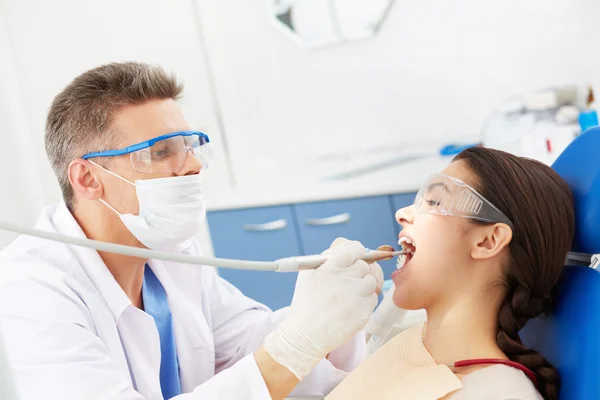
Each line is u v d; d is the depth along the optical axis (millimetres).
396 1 3402
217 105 3963
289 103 3805
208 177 4074
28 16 4156
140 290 1666
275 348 1273
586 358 1069
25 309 1320
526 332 1337
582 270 1202
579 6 3025
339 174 3428
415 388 1181
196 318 1700
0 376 835
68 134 1497
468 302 1252
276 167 3906
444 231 1256
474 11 3262
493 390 1085
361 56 3564
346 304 1265
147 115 1475
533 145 2646
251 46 3803
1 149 4043
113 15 4035
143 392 1562
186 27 3904
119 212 1508
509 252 1212
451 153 3221
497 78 3309
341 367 1694
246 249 3393
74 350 1296
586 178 1210
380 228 3055
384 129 3631
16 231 989
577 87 3002
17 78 4230
